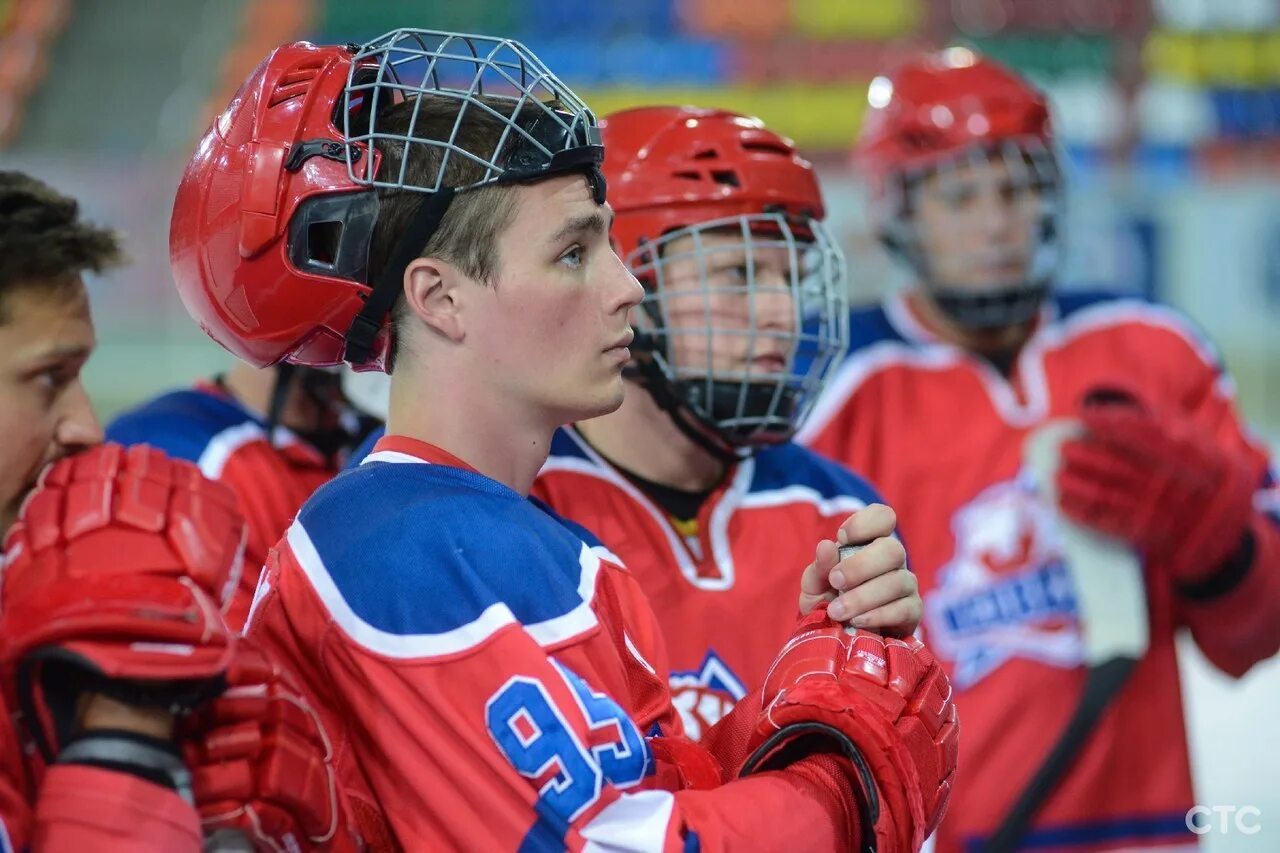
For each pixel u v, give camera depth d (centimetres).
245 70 2631
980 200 705
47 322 294
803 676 331
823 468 491
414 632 299
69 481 288
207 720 283
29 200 298
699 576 451
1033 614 696
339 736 320
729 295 436
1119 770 686
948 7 2594
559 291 315
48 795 264
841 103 2553
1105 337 745
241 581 509
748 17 2642
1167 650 703
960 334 739
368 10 2708
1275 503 725
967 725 690
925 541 709
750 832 295
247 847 280
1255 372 1967
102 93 2605
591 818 289
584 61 2616
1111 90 2414
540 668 295
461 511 310
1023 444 716
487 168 311
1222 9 2509
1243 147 2369
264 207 313
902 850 309
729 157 439
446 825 300
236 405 567
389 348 332
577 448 459
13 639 267
